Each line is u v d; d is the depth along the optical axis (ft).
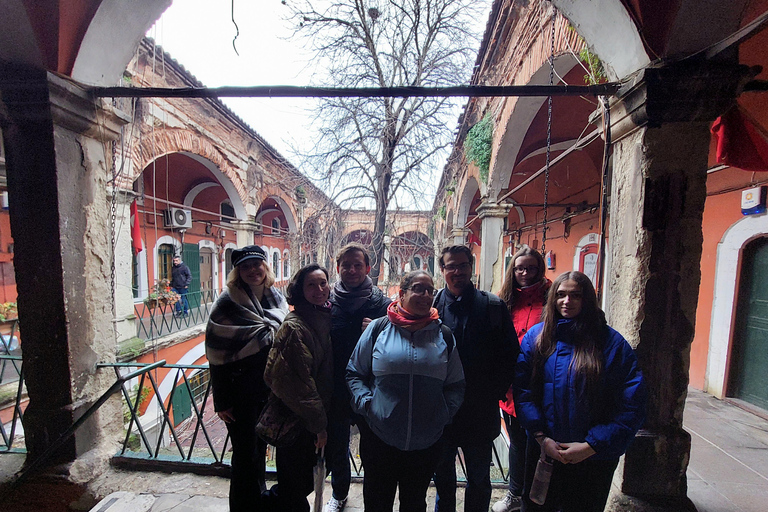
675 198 6.11
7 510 6.73
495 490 7.49
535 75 13.03
